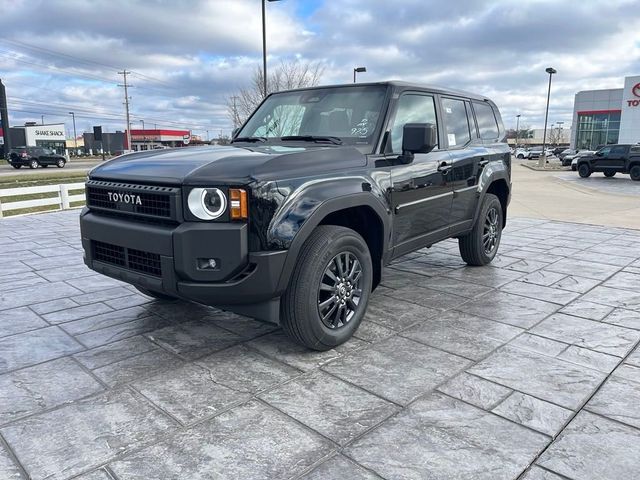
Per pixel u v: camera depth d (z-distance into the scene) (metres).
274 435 2.53
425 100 4.63
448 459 2.33
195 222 2.98
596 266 6.05
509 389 2.98
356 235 3.56
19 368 3.30
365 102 4.17
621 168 24.12
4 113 63.59
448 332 3.89
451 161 4.83
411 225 4.34
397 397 2.89
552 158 61.47
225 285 2.98
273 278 3.02
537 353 3.49
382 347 3.61
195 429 2.59
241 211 2.94
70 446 2.45
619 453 2.37
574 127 63.75
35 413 2.74
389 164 3.97
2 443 2.47
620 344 3.65
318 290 3.30
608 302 4.62
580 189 19.23
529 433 2.53
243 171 3.00
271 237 3.00
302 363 3.35
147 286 3.21
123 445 2.45
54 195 17.55
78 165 47.28
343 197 3.38
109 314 4.36
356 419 2.67
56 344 3.70
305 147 3.79
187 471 2.26
